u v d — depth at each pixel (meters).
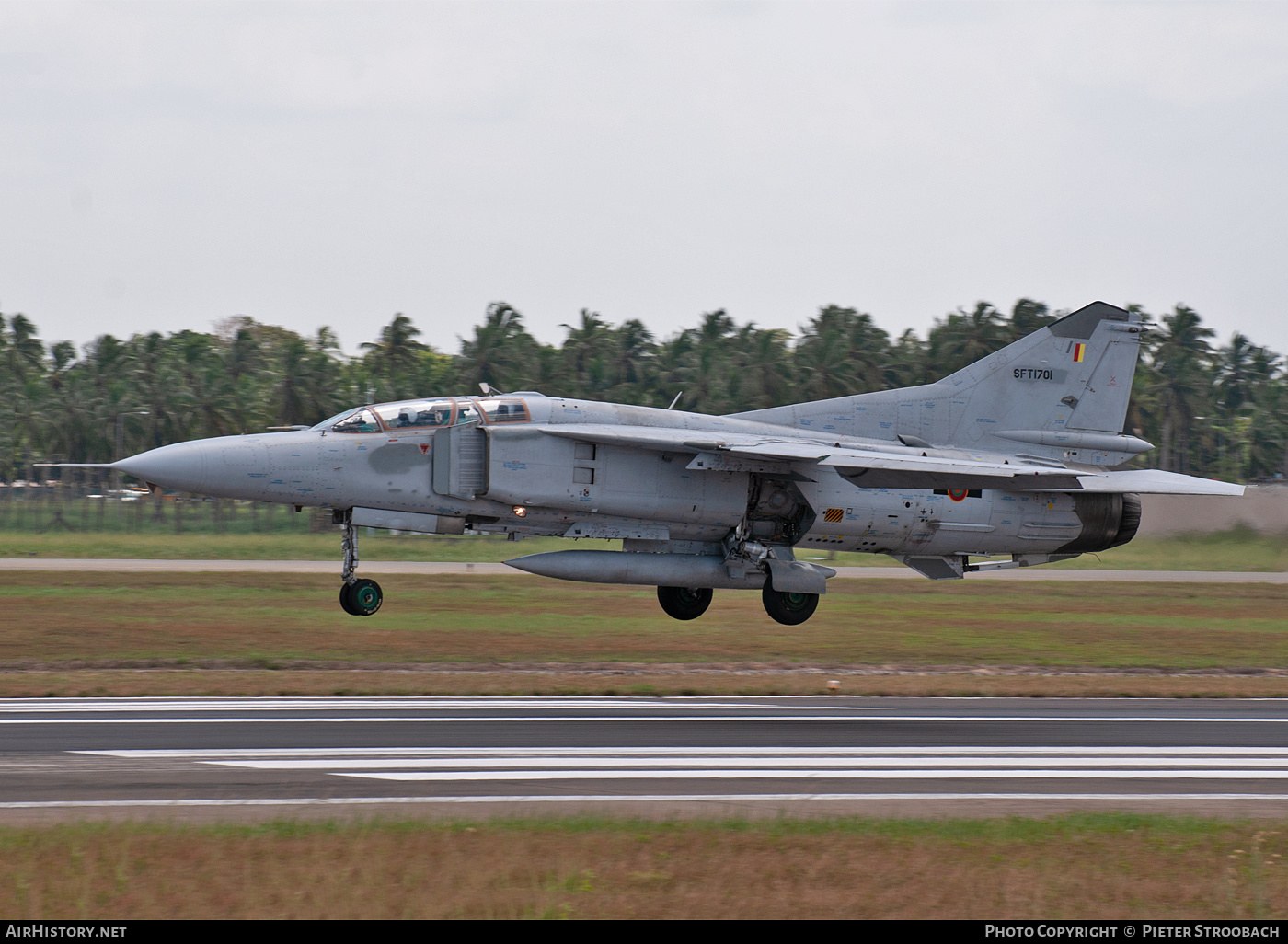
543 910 27.39
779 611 93.38
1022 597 135.75
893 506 91.94
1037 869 31.91
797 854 32.34
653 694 67.19
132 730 51.56
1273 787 46.19
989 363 96.88
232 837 32.44
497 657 80.06
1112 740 56.06
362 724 54.41
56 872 29.09
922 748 52.47
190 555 169.50
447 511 82.94
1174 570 176.12
